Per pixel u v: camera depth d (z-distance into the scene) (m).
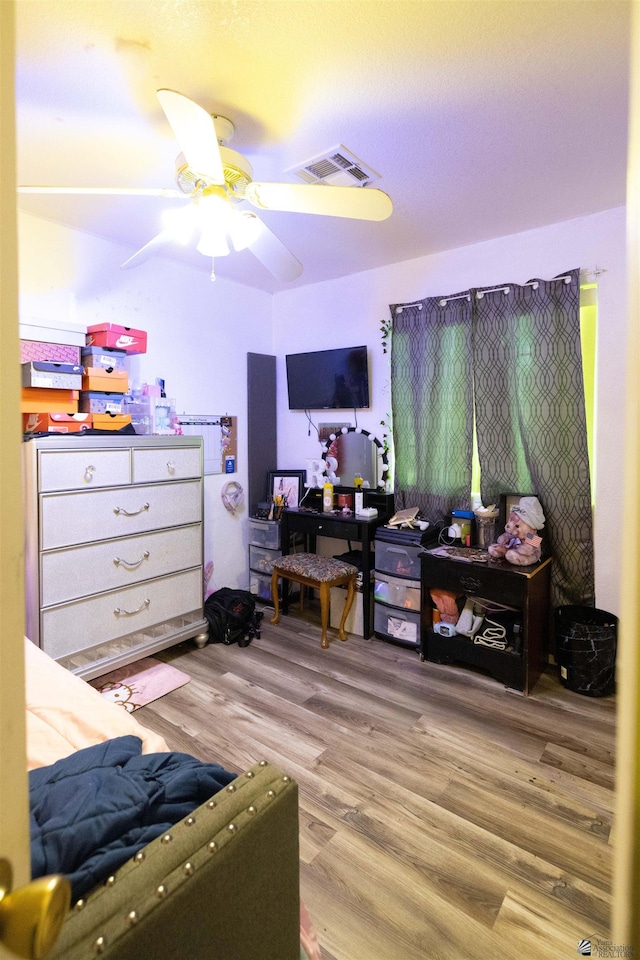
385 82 1.49
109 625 2.37
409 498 3.15
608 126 1.73
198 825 0.70
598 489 2.56
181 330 3.21
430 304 2.96
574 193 2.24
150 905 0.58
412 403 3.10
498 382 2.75
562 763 1.87
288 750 1.93
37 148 1.86
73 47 1.33
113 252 2.79
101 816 0.72
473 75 1.47
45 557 2.10
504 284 2.73
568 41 1.33
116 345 2.49
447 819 1.59
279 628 3.23
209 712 2.20
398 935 1.23
